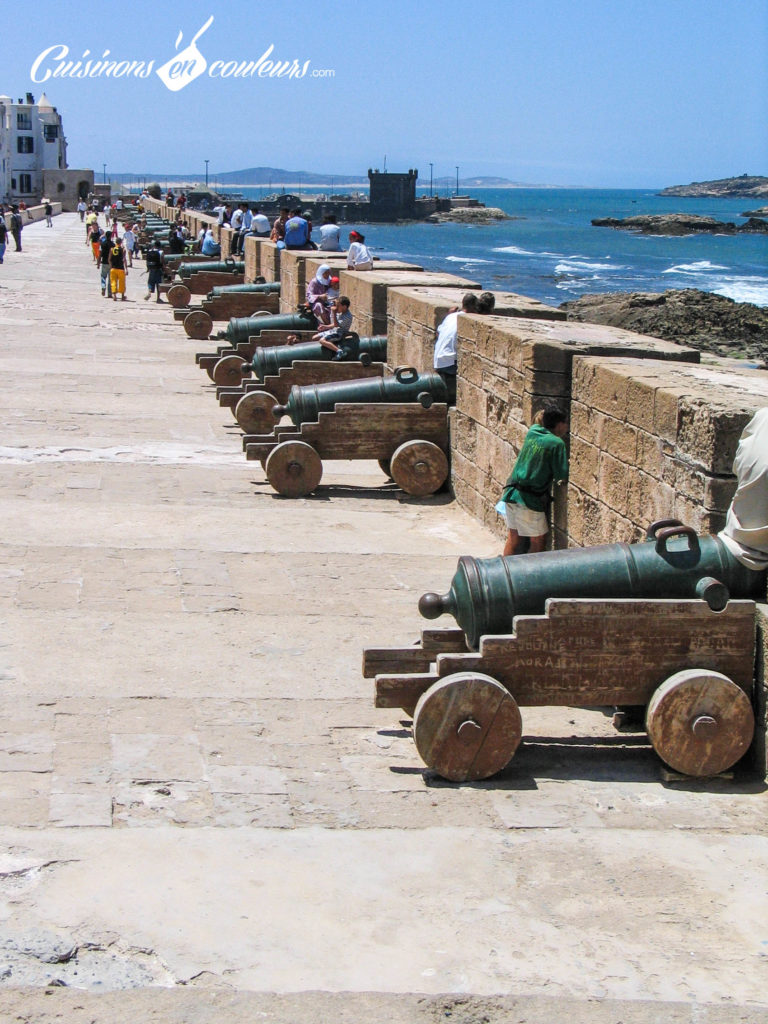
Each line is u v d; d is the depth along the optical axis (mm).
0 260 40531
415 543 11062
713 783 6320
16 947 4602
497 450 11086
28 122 122250
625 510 8328
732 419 6898
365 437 12812
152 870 5219
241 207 36250
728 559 6430
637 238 138750
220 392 15883
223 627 8453
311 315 18703
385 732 6875
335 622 8703
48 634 8070
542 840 5680
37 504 11570
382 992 4480
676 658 6305
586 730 7082
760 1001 4547
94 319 27781
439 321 13414
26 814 5637
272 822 5723
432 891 5191
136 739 6555
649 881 5355
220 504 12094
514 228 172125
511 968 4676
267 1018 4301
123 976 4484
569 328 11094
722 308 39969
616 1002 4500
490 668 6258
